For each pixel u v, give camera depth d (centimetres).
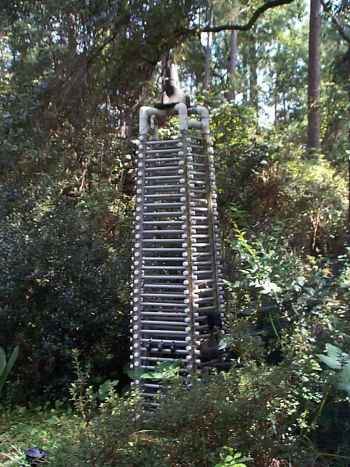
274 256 349
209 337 395
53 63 718
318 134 1105
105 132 714
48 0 682
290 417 292
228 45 1898
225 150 711
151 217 416
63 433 352
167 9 667
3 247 484
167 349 389
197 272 398
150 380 385
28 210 572
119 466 241
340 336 318
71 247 486
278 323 360
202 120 431
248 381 268
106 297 475
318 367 290
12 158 693
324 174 817
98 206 607
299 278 341
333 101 985
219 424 257
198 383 271
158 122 458
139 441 251
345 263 383
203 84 1273
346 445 305
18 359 475
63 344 462
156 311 404
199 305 409
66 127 714
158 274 412
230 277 430
